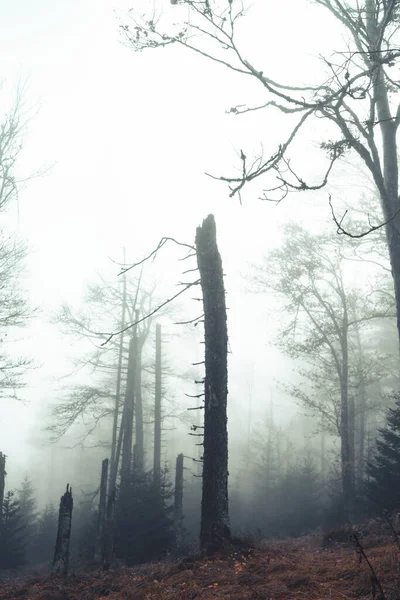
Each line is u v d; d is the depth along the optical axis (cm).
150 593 612
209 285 1065
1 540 1989
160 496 1672
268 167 454
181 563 786
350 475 2066
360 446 2942
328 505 2908
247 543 875
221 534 908
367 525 1184
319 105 552
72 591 759
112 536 1287
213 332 1043
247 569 674
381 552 677
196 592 571
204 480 968
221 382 1019
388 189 1008
